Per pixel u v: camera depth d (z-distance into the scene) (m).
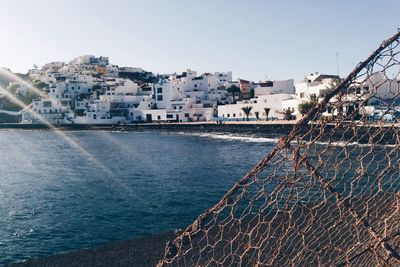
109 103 131.38
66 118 133.38
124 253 12.23
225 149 59.19
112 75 179.12
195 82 133.50
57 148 70.25
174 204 24.12
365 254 5.57
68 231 19.23
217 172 36.88
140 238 13.50
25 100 154.88
